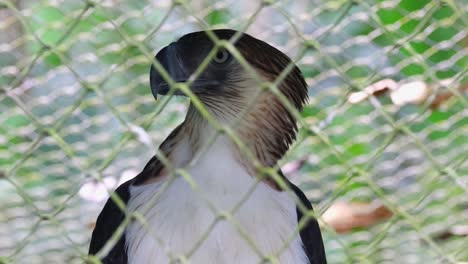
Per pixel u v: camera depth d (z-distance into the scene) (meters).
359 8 11.07
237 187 8.38
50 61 11.56
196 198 8.30
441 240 11.05
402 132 6.79
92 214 11.64
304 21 11.23
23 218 11.81
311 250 9.11
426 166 11.28
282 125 8.95
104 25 11.44
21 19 7.25
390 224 6.86
